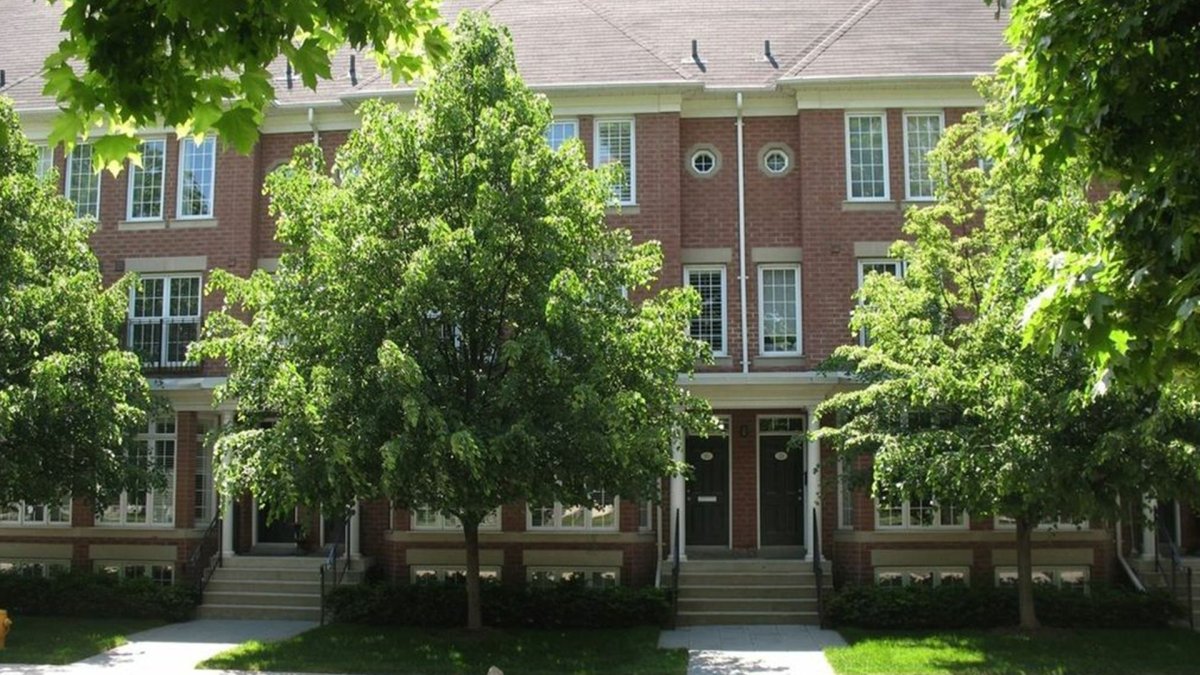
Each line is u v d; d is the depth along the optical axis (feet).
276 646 55.16
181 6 17.85
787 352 72.38
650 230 71.92
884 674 47.70
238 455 50.37
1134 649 52.80
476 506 49.83
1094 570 66.28
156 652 54.49
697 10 81.97
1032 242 49.65
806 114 72.79
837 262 71.56
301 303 50.98
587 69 74.74
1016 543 64.95
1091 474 46.65
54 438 56.80
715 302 73.15
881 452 50.75
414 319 49.39
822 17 80.43
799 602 63.57
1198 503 47.57
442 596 62.23
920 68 73.10
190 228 75.56
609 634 58.65
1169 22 22.43
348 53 80.18
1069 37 23.31
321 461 48.19
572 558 68.54
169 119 19.99
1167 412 41.04
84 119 19.94
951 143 56.54
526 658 52.16
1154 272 21.94
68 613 66.39
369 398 48.42
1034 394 45.88
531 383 49.57
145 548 72.02
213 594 67.15
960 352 49.29
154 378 72.38
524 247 50.39
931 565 66.54
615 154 73.20
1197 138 22.75
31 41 85.76
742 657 52.65
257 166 76.48
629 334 51.08
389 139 51.65
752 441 72.95
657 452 49.49
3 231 56.85
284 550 75.10
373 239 49.03
